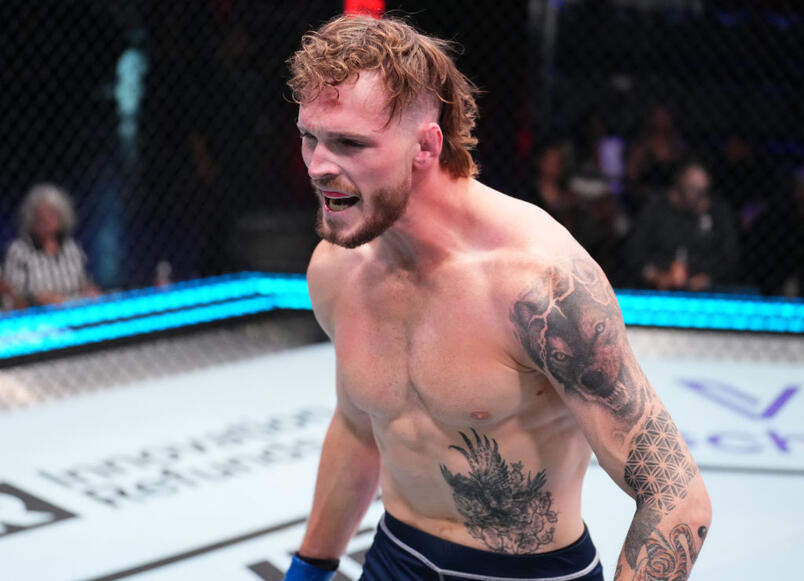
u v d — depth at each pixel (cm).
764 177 684
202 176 684
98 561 338
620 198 647
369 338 180
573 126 710
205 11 686
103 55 723
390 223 160
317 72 153
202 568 334
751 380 511
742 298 578
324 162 156
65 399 488
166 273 608
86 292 574
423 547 192
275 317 621
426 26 695
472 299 166
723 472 400
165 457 424
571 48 717
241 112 691
